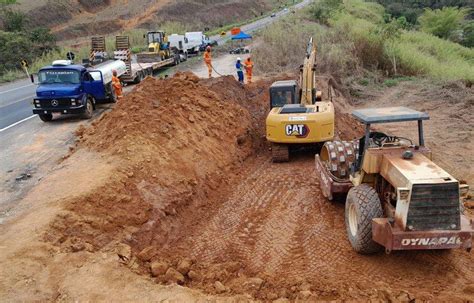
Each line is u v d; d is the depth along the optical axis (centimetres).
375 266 715
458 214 625
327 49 2444
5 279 608
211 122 1292
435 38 3766
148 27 5412
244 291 632
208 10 6500
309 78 1345
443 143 1475
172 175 980
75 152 1117
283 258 761
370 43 2638
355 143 962
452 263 712
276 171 1195
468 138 1509
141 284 613
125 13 5916
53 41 4028
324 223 873
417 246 633
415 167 661
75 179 898
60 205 790
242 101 1702
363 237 707
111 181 872
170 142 1080
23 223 750
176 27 5109
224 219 923
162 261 712
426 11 4825
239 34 3650
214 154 1178
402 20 3962
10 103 2014
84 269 639
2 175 1082
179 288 607
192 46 3506
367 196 711
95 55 2686
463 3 6212
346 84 2316
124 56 2288
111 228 773
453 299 604
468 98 1973
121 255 690
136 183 902
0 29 4400
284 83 1444
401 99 2117
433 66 2659
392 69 2627
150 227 814
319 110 1219
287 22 3288
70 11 5734
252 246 808
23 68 3244
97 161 985
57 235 722
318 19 3738
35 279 614
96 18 5769
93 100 1670
